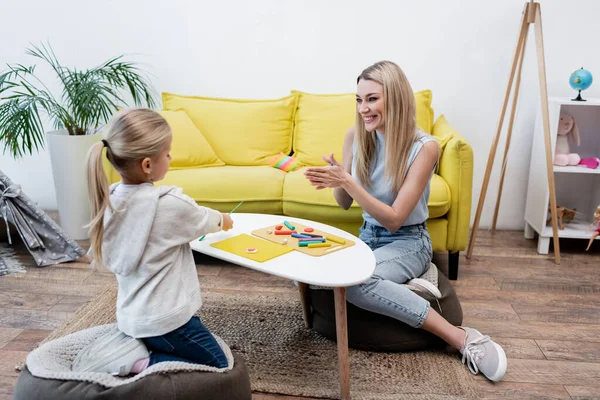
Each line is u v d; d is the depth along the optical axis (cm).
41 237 262
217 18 311
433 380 172
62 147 283
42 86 327
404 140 181
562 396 165
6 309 217
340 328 155
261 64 316
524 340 198
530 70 300
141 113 137
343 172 172
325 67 313
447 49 303
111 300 225
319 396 164
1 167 342
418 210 195
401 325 185
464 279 253
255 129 295
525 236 311
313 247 167
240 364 150
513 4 293
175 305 139
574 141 287
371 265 154
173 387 131
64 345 146
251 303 225
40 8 316
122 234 136
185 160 275
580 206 311
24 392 130
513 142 312
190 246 162
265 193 256
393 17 302
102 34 317
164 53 318
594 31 291
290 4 305
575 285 246
